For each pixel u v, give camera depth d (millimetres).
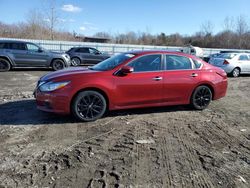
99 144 4582
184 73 6578
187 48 28062
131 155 4199
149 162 3994
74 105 5574
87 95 5648
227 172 3801
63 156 4098
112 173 3637
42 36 40156
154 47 33844
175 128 5551
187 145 4684
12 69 15945
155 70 6270
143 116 6289
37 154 4141
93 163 3906
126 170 3734
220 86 7156
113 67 5957
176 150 4453
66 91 5484
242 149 4617
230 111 7160
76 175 3564
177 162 4027
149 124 5730
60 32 42375
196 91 6828
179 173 3713
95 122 5727
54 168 3730
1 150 4246
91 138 4844
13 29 39719
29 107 6793
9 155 4078
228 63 15469
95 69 6184
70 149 4352
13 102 7320
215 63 16062
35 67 15461
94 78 5668
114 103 5902
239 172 3816
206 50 33406
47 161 3926
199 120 6191
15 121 5660
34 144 4512
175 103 6609
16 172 3596
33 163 3854
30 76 13086
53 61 15641
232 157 4281
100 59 20062
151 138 4934
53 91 5461
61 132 5094
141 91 6094
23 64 15031
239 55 15898
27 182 3365
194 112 6836
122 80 5883
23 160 3936
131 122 5812
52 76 5738
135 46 33188
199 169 3848
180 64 6625
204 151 4465
